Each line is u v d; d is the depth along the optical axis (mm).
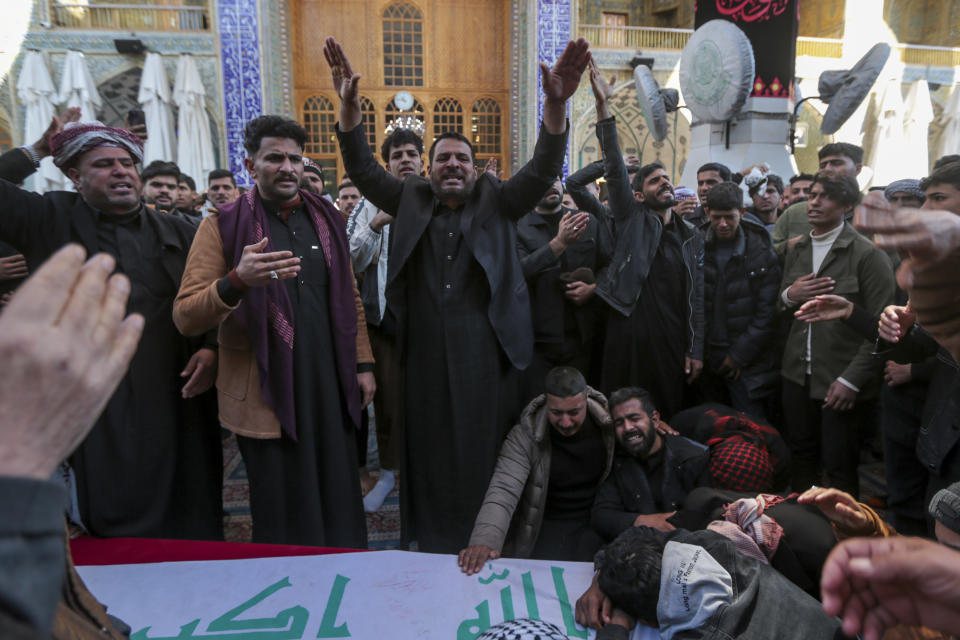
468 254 1771
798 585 1364
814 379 2312
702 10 5379
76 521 1688
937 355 1589
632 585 1300
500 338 1749
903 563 475
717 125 5207
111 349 388
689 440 1987
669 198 2459
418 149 2686
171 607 1414
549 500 1992
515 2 10594
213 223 1726
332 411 1793
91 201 1696
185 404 1842
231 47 9641
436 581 1530
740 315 2547
